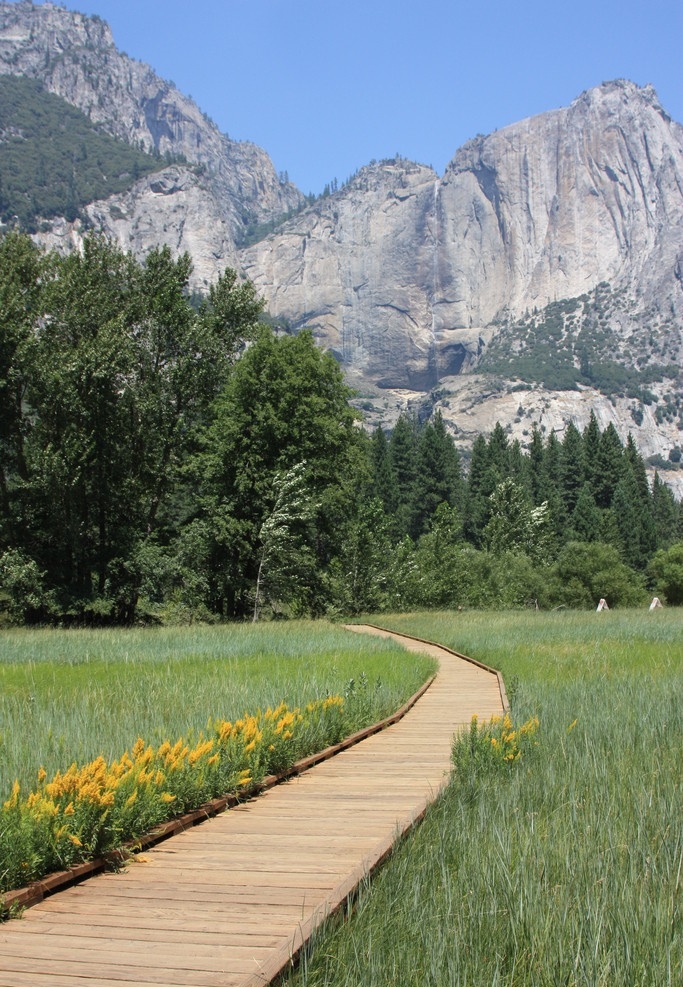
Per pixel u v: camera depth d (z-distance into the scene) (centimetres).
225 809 845
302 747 1089
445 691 1931
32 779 798
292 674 1923
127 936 504
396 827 700
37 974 448
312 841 720
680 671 1956
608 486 11050
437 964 439
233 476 4941
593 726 1130
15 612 4322
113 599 4512
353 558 5872
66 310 4575
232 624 4175
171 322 4822
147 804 711
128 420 4681
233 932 508
